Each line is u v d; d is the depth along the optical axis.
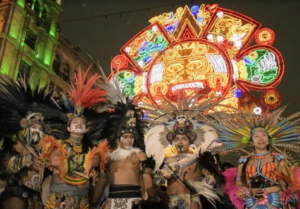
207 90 14.56
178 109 6.25
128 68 16.08
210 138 5.91
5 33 21.86
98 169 5.04
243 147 5.40
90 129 5.70
